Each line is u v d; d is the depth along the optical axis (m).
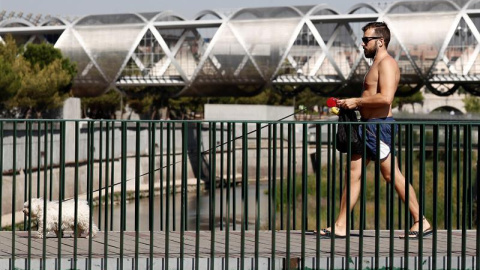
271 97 150.12
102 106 128.38
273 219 11.30
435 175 11.23
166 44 118.38
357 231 14.38
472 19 112.75
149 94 124.94
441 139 69.75
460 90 185.62
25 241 13.41
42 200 13.88
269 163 12.90
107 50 113.38
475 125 11.44
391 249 11.26
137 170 11.59
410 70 106.75
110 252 12.20
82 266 11.64
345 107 13.20
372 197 54.69
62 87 83.69
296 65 113.19
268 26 111.94
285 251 12.19
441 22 106.38
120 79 116.19
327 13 117.75
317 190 11.26
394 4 109.94
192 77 113.94
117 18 115.81
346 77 114.88
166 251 11.42
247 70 111.69
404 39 106.25
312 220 48.75
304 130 11.44
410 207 13.65
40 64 92.62
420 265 11.25
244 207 11.41
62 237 13.99
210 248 12.49
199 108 150.12
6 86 70.19
